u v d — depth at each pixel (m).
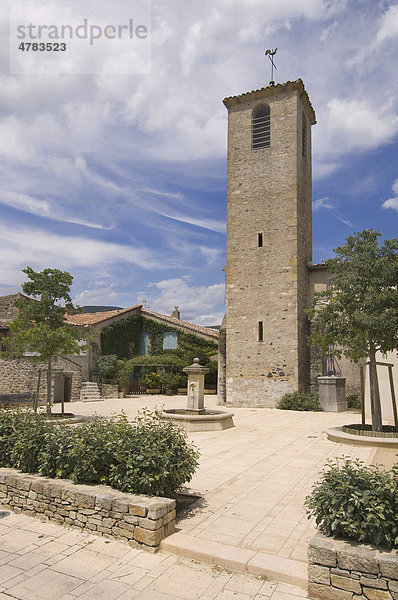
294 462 8.48
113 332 28.58
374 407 10.92
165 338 30.66
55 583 4.03
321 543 3.83
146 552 4.63
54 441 6.07
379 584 3.49
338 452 9.43
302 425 13.64
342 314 11.84
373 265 11.24
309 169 22.47
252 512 5.70
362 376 11.73
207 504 6.01
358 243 11.74
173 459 5.66
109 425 6.34
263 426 13.41
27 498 5.75
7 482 6.01
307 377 20.00
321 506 4.11
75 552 4.64
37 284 14.00
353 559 3.62
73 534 5.09
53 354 13.44
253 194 20.73
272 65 22.14
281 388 19.03
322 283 20.59
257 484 6.97
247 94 21.09
